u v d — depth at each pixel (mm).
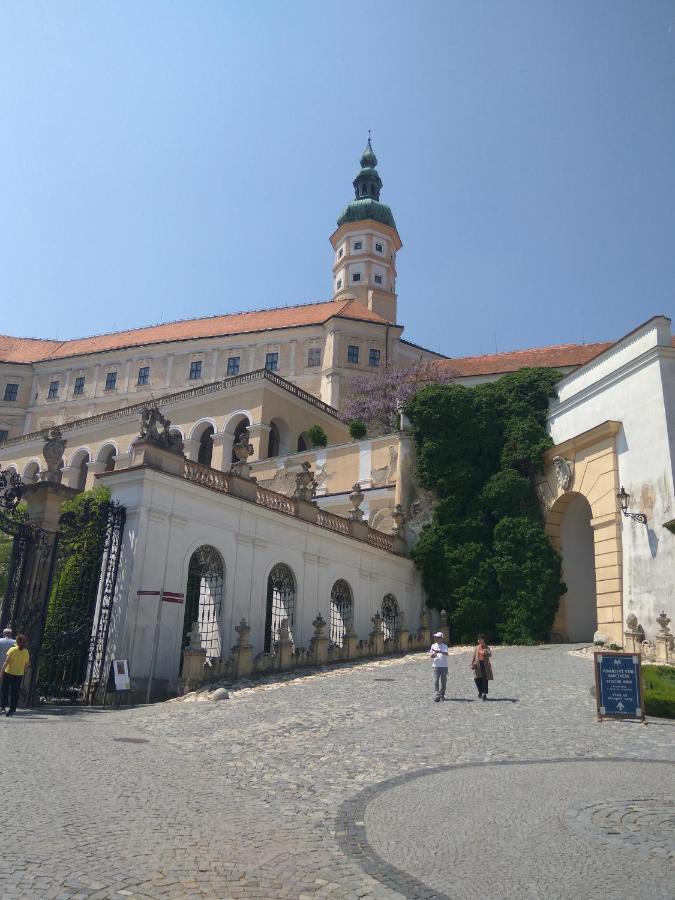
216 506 23078
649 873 5578
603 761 9828
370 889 5230
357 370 59094
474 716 13938
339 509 38500
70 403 67312
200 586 23391
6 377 70625
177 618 20969
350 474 39281
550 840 6352
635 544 26922
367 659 25859
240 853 5930
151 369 64750
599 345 42562
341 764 9922
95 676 19234
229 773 9352
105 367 67000
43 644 18453
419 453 35719
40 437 59938
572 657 24250
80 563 21062
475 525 32812
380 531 33844
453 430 35250
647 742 11469
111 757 9891
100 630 19516
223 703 16422
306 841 6359
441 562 32969
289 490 41875
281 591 26078
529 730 12469
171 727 13375
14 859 5383
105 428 56312
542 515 32688
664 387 26734
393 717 13898
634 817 7008
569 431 32156
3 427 69188
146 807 7215
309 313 65000
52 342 78062
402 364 63156
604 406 29875
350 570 29328
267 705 15719
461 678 19812
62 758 9492
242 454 25031
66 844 5828
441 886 5316
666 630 22703
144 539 20250
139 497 20453
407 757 10359
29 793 7371
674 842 6285
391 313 74250
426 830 6703
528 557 31375
